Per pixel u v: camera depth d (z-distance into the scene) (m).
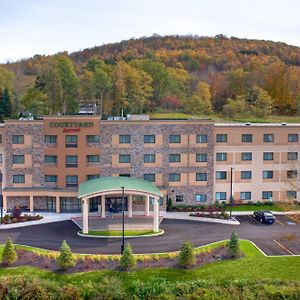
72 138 71.19
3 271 43.38
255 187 76.06
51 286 39.62
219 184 75.19
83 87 120.44
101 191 58.56
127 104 119.38
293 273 43.03
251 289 39.53
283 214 69.69
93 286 39.66
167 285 40.03
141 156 72.75
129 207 67.12
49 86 116.50
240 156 75.31
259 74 144.38
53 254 47.84
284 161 76.31
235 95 141.12
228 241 53.00
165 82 138.88
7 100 113.19
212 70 177.50
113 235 57.19
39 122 71.06
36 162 71.75
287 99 134.38
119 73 122.62
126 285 40.56
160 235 57.72
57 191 69.75
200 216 67.19
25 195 70.06
